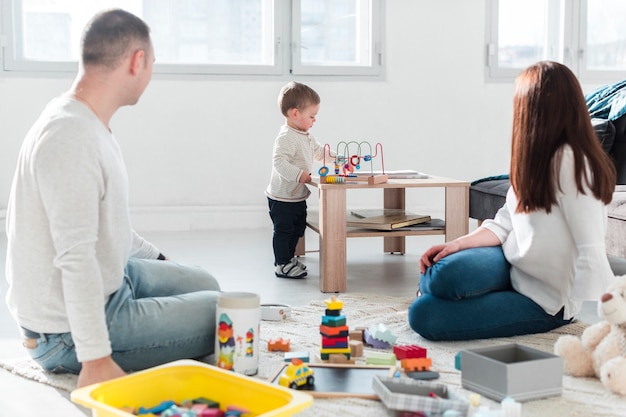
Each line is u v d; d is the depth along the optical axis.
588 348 1.83
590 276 1.95
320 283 2.91
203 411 1.43
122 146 4.33
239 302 1.79
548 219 2.06
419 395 1.61
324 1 4.53
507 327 2.12
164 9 4.36
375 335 2.06
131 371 1.82
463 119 4.74
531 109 2.03
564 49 4.79
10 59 4.16
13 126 4.19
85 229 1.59
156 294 1.98
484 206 3.39
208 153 4.44
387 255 3.64
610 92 3.52
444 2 4.65
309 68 4.51
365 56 4.62
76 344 1.58
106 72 1.71
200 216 4.45
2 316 2.49
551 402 1.65
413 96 4.66
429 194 4.76
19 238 1.71
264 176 4.51
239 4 4.45
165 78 4.35
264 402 1.45
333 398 1.66
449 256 2.15
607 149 3.32
